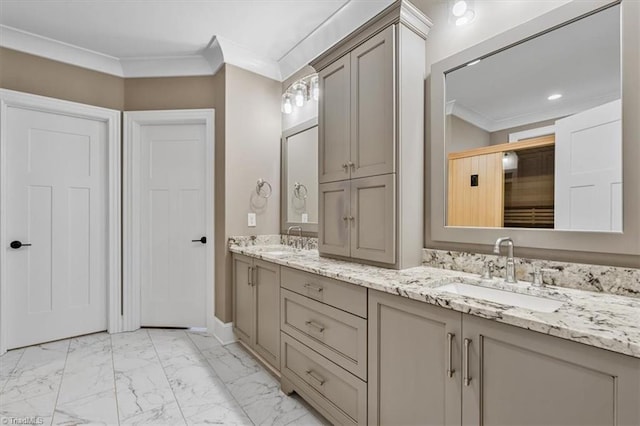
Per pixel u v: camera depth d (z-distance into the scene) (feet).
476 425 3.26
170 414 5.49
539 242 4.33
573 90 4.05
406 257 5.28
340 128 6.23
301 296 5.78
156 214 9.57
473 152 5.08
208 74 9.37
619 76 3.67
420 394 3.80
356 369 4.60
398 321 4.06
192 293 9.57
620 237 3.65
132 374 6.84
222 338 8.59
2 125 7.72
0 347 7.68
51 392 6.10
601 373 2.48
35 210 8.29
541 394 2.82
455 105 5.29
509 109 4.67
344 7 7.06
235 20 7.52
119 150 9.21
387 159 5.26
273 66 9.64
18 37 7.82
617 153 3.68
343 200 6.14
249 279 7.64
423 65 5.63
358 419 4.56
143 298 9.55
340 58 6.23
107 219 9.17
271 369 7.14
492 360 3.15
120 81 9.35
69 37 8.07
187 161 9.58
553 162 4.23
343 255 6.12
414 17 5.28
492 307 3.16
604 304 3.31
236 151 8.98
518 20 4.56
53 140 8.52
